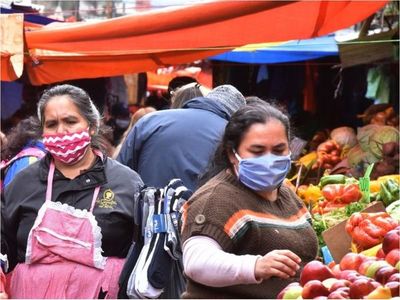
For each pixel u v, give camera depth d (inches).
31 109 506.3
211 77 560.1
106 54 404.8
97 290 216.5
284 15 341.4
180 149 268.1
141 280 213.6
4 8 421.1
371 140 437.4
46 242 216.4
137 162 274.7
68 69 420.8
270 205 185.2
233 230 177.9
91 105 225.0
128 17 348.5
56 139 219.6
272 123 182.7
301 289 164.1
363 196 298.7
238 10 336.2
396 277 164.4
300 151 426.0
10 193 223.9
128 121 543.2
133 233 220.4
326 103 566.3
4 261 223.3
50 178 221.9
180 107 297.6
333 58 562.3
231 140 184.5
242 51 512.4
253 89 571.2
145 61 415.5
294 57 519.2
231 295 180.1
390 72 501.0
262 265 170.6
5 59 350.3
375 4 350.3
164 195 219.1
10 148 282.0
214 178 185.2
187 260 177.3
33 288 215.5
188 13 340.8
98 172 222.1
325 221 283.1
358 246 214.8
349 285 161.8
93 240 217.3
